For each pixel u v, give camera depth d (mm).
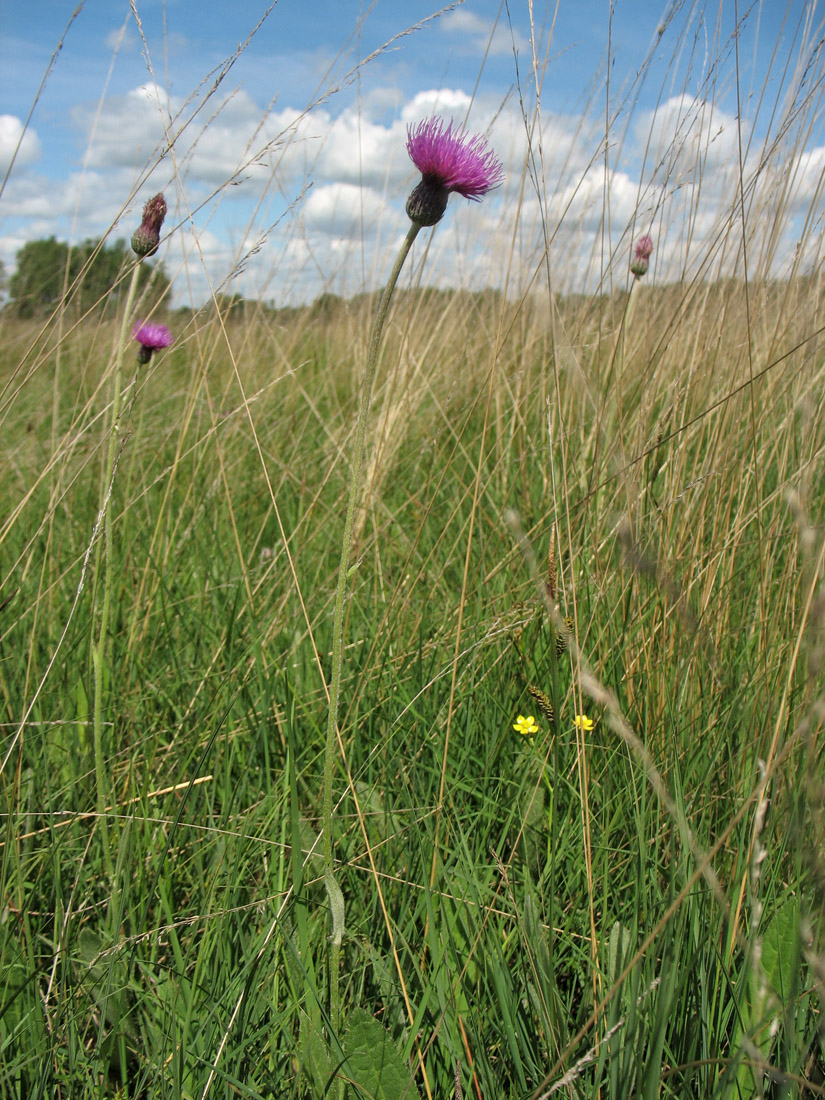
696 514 1807
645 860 1247
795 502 767
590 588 1812
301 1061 1014
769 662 1550
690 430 2072
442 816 1466
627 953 1057
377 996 1199
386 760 1642
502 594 1998
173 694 1976
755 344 2172
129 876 1260
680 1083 985
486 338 3680
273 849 1405
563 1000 1184
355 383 3779
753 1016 982
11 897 1330
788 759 1163
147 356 1734
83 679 1846
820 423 1848
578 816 1434
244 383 3855
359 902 1336
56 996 1168
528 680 1695
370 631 2113
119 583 2225
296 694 1824
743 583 2023
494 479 2723
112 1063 1098
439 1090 1077
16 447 3457
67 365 4961
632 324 2588
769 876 1215
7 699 1727
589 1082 986
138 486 2906
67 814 1511
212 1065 1006
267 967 1168
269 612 2258
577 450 2236
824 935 869
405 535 2564
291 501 3018
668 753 1481
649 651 1597
